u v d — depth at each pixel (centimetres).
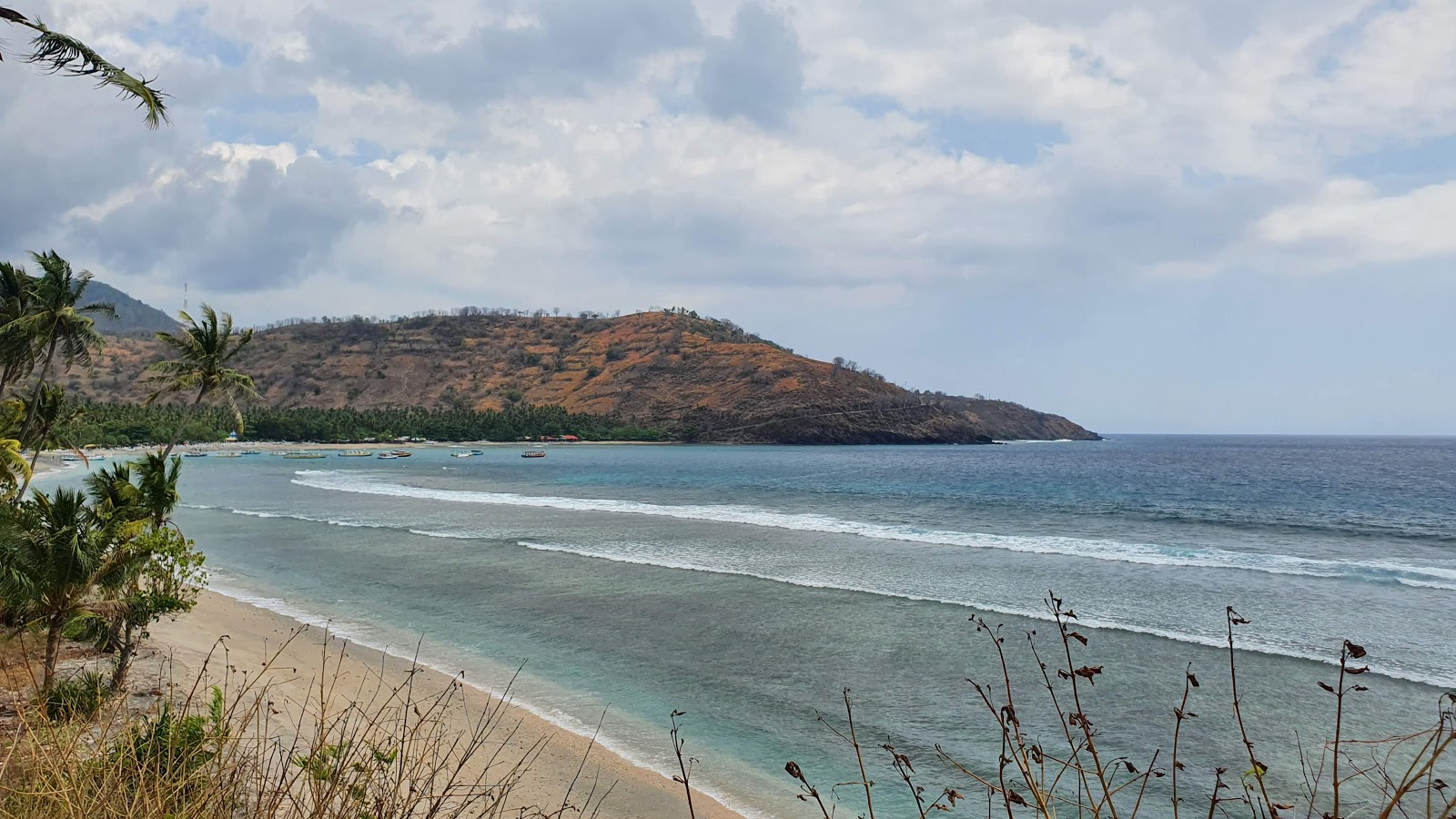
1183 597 2055
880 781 1039
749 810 962
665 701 1320
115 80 676
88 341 2616
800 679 1429
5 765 339
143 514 1509
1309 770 1041
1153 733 1184
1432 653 1541
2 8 611
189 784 380
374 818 381
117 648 1293
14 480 2194
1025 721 1237
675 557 2700
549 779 1016
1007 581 2275
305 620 1825
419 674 1430
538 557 2698
